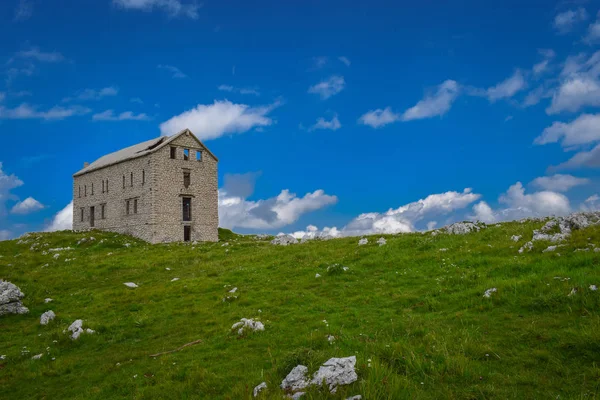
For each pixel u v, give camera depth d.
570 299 14.02
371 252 29.44
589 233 21.27
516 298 15.58
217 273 30.69
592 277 15.13
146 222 69.00
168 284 28.48
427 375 10.54
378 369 10.09
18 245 62.19
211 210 77.44
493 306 15.49
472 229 31.81
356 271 25.05
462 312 15.45
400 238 32.69
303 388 9.66
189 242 62.34
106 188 80.56
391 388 9.27
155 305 23.33
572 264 17.88
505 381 9.99
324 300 20.30
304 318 17.59
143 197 70.38
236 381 11.79
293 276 26.28
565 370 10.17
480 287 17.52
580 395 8.91
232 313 19.86
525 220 35.53
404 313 16.64
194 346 15.95
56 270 37.19
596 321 12.16
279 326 16.73
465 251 24.75
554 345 11.48
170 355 15.24
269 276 27.11
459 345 12.12
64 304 25.98
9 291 24.91
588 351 10.73
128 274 34.44
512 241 24.81
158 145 72.38
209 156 78.38
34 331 21.25
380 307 18.05
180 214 72.12
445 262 23.34
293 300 20.86
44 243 60.88
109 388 13.12
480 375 10.34
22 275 34.72
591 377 9.70
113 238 65.44
